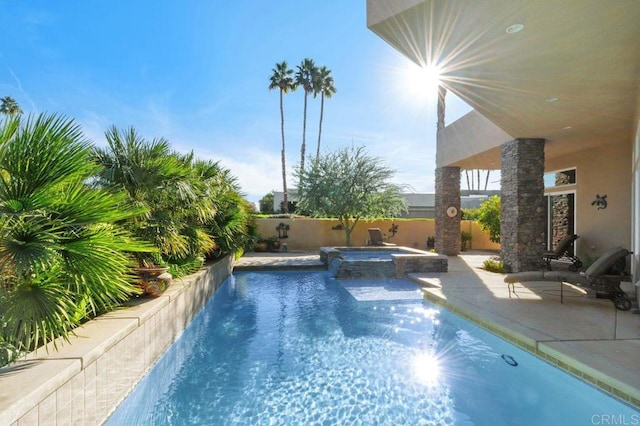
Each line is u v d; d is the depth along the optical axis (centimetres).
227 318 720
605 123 892
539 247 1054
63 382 277
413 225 2050
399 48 541
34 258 280
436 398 412
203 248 814
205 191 801
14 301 297
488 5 420
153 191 606
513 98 727
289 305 816
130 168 571
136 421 370
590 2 408
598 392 386
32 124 314
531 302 702
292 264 1330
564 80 633
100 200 335
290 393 426
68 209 319
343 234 2005
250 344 578
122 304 489
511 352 523
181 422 370
